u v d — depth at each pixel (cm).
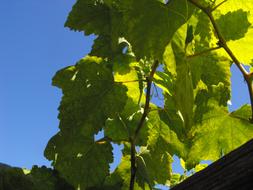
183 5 73
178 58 75
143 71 99
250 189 42
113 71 98
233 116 90
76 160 92
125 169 101
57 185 92
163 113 100
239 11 82
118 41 96
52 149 92
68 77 94
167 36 72
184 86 76
